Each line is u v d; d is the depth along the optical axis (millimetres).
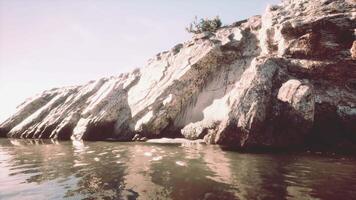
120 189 6398
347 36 15109
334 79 15023
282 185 6562
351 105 13961
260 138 12812
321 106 14219
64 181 7324
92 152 13164
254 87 13984
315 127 14047
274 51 18625
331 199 5543
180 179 7227
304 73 15336
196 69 20531
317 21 15492
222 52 21031
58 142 19938
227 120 13422
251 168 8617
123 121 21672
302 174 7742
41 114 27500
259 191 6078
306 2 18516
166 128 19641
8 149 15797
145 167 8930
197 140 16422
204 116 18281
